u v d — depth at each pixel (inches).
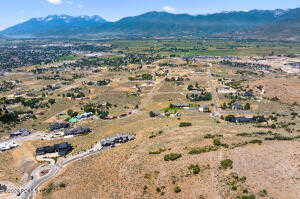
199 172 4232.3
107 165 5506.9
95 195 4603.8
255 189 3582.7
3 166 6697.8
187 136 6053.2
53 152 7234.3
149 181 4439.0
